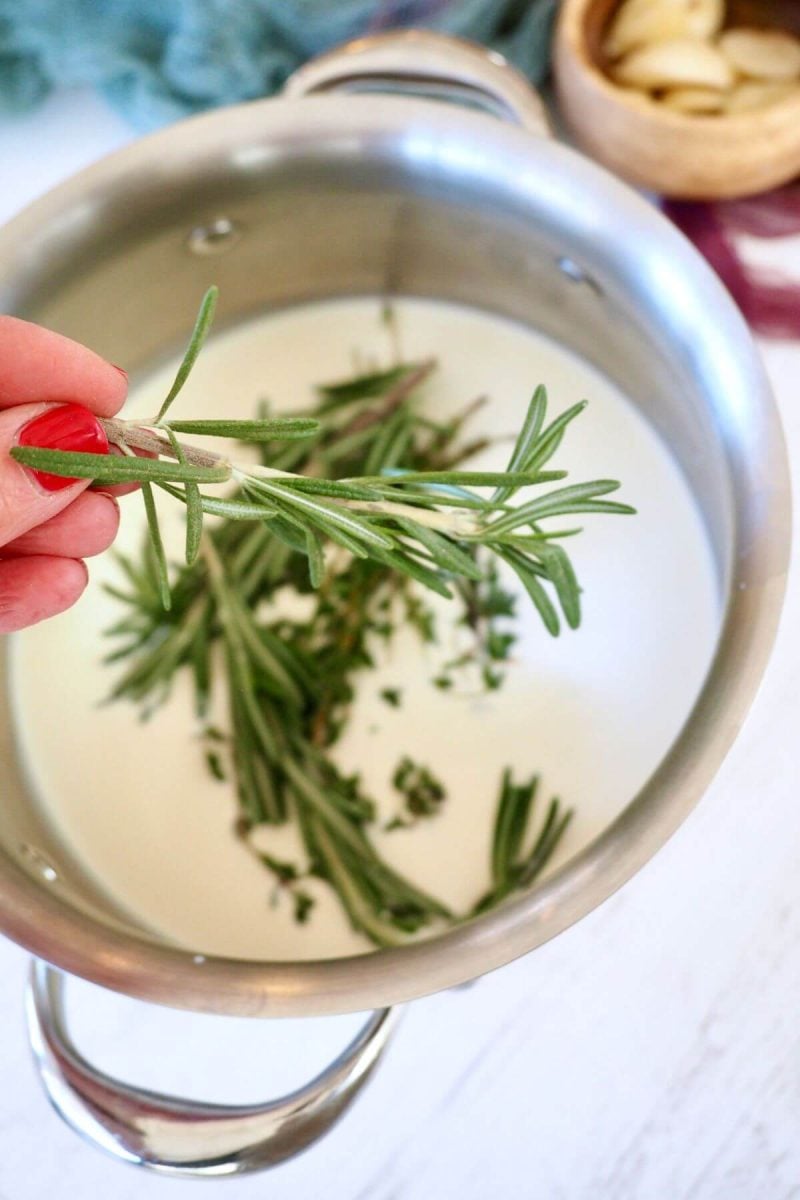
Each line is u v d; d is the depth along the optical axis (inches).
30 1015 19.6
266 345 24.5
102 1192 21.1
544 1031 21.4
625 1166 21.1
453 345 24.3
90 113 25.7
